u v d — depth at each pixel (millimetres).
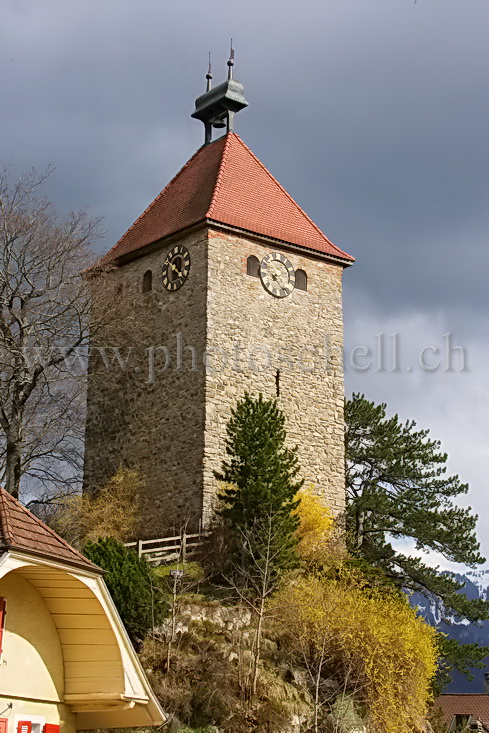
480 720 47156
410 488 43906
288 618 28797
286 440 36719
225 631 28062
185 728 24156
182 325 36781
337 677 28234
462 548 41906
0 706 13352
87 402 39719
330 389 38438
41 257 35562
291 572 30703
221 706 25266
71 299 35562
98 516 35344
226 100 42000
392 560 41812
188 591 29938
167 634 27062
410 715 28703
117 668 14375
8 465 33312
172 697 25031
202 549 32219
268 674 27094
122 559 27234
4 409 34531
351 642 28438
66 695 14453
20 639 13883
